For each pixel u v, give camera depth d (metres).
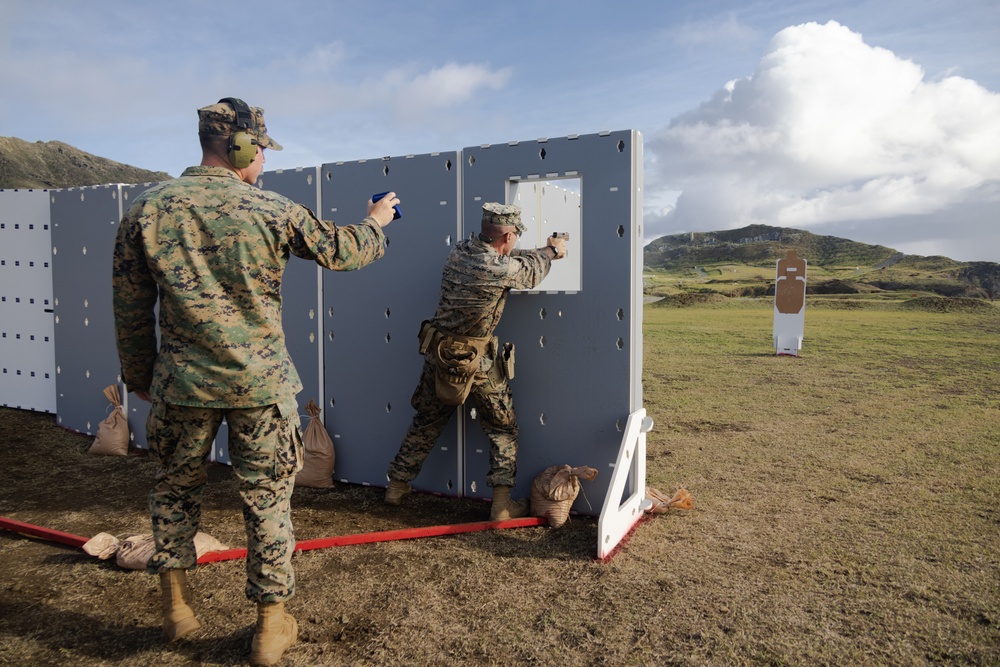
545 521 3.92
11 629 2.77
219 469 5.20
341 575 3.27
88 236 5.75
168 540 2.61
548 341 4.06
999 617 2.81
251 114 2.64
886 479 4.79
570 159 3.91
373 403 4.73
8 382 6.74
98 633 2.74
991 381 8.85
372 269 4.66
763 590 3.07
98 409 5.86
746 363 10.63
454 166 4.30
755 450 5.63
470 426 4.39
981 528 3.83
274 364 2.49
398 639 2.67
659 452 5.59
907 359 10.83
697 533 3.80
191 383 2.38
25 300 6.52
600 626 2.76
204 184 2.45
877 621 2.78
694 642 2.63
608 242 3.85
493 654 2.56
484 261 3.58
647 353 11.83
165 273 2.37
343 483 4.87
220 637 2.70
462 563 3.40
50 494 4.57
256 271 2.44
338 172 4.75
